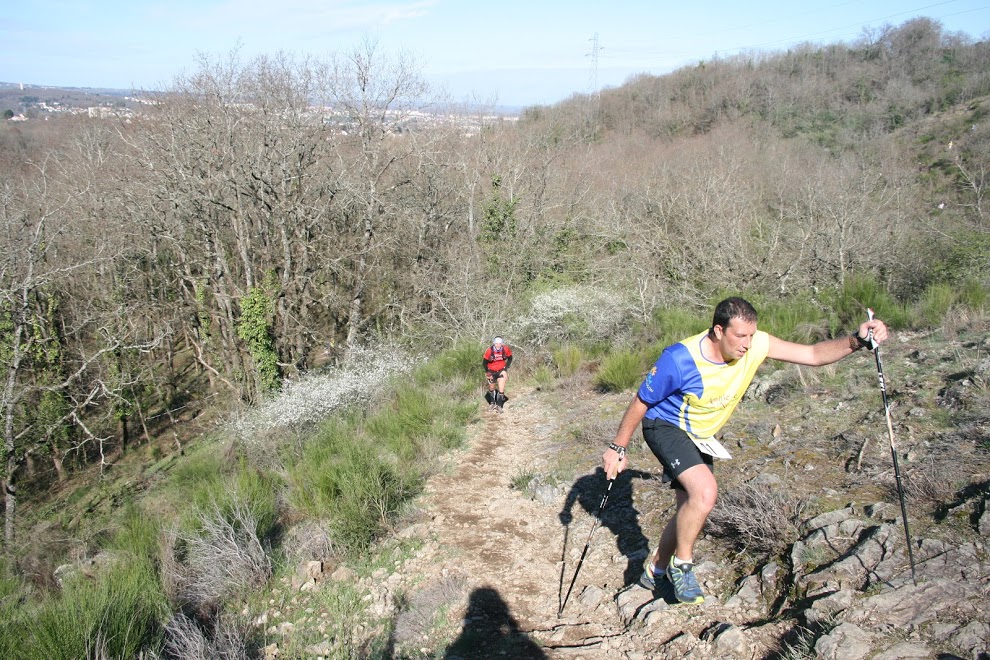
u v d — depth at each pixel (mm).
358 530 5426
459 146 27734
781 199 18094
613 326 12641
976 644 2785
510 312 17312
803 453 4957
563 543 4891
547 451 7070
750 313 3113
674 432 3465
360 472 6238
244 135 23250
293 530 5934
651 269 14203
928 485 3939
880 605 3146
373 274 25828
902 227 13734
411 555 5121
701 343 3322
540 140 30875
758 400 6461
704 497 3311
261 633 4430
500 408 9367
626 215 20875
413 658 3865
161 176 22031
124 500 13992
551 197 25828
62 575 6562
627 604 3873
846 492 4242
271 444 10227
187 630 4137
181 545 5871
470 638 3934
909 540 3213
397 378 12023
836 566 3494
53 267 19406
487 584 4504
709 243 14773
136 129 23625
